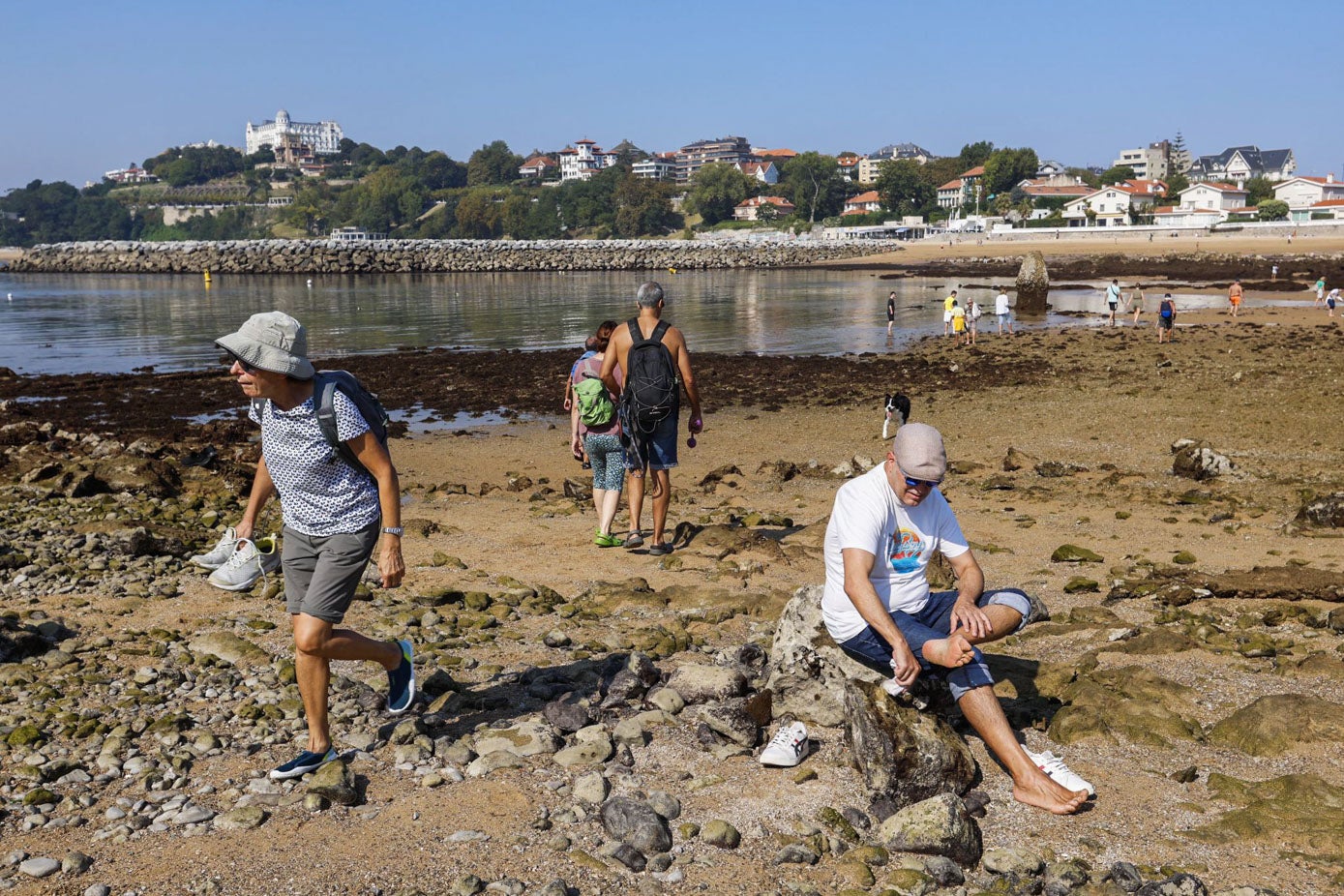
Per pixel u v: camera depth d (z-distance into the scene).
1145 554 8.76
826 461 15.18
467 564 8.65
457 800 4.10
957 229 165.62
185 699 5.21
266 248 114.81
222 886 3.49
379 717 4.98
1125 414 18.00
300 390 4.09
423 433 18.39
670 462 8.73
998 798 4.14
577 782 4.18
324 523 4.16
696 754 4.54
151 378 25.52
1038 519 10.47
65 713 4.96
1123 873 3.51
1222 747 4.56
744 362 28.19
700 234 199.50
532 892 3.47
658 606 7.30
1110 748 4.57
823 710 4.80
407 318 46.56
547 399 22.02
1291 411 17.44
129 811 4.02
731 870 3.65
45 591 7.25
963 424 17.95
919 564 4.42
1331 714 4.58
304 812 4.00
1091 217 152.88
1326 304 42.66
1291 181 158.88
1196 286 60.09
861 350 31.45
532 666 5.82
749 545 8.87
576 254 117.31
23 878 3.53
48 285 83.94
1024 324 39.25
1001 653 5.94
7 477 11.97
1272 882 3.51
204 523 10.07
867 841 3.84
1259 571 7.66
